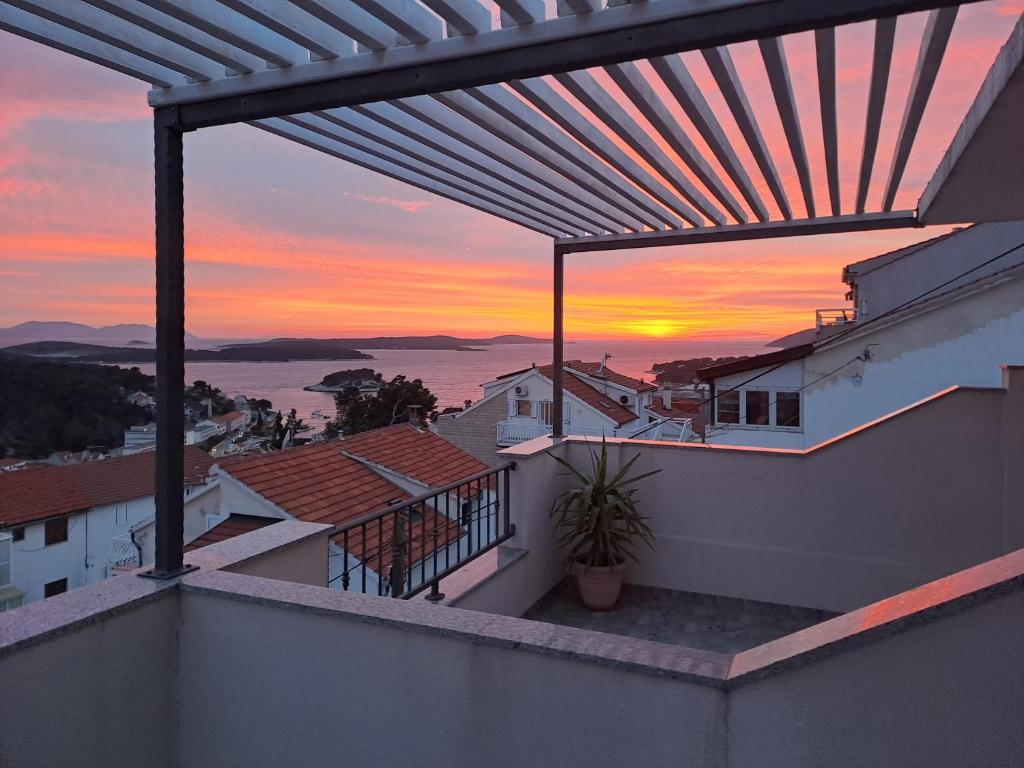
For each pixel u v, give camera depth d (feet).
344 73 5.99
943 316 34.55
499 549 13.21
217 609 6.07
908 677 3.89
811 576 13.34
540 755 4.83
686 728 4.41
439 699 5.15
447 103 7.07
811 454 13.33
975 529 12.34
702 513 14.17
